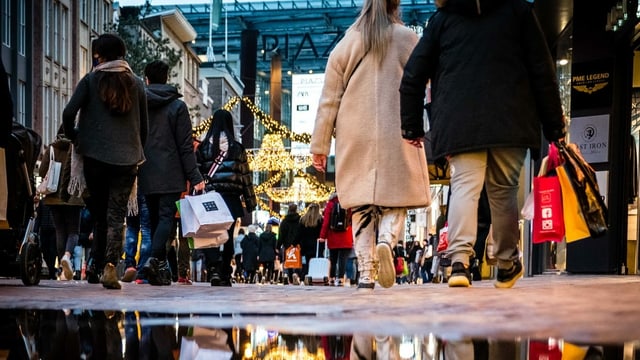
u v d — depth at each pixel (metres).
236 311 3.78
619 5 16.59
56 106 50.22
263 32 90.25
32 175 9.60
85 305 4.47
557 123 6.71
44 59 47.84
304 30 88.81
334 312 3.60
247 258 26.95
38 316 3.53
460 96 6.64
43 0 47.41
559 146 7.84
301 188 60.22
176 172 10.23
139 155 8.34
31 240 9.27
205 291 7.59
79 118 8.33
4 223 8.23
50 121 48.91
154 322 3.08
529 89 6.67
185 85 81.50
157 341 2.39
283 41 95.56
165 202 10.24
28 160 9.51
